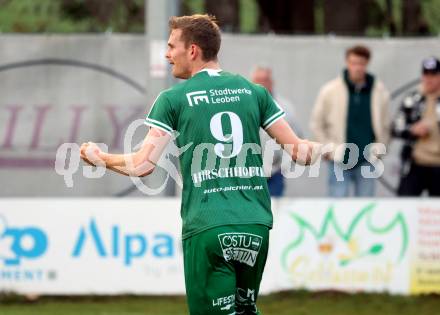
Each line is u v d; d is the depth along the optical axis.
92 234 27.22
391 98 35.59
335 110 31.92
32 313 25.59
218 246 15.72
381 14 48.09
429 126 32.66
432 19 48.91
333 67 35.41
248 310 16.55
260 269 16.28
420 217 27.50
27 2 50.53
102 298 27.22
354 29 43.56
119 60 35.19
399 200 27.48
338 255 27.38
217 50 16.41
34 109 35.12
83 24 48.97
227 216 15.75
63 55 35.16
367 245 27.42
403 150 33.09
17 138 35.06
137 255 27.25
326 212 27.33
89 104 35.19
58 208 27.17
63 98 35.19
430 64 32.41
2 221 27.17
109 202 27.17
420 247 27.58
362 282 27.42
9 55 35.12
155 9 30.36
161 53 30.42
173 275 27.25
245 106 16.09
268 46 35.34
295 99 35.41
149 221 27.20
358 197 31.17
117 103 35.22
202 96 15.98
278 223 27.28
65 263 27.22
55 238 27.20
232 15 44.66
